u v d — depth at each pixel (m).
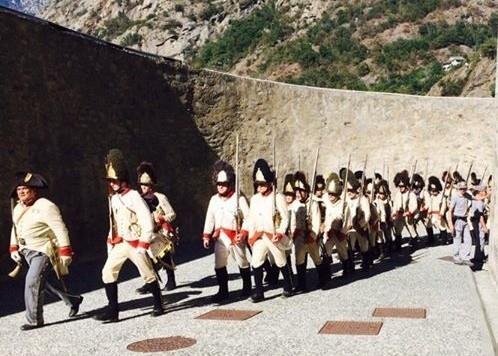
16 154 12.13
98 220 14.57
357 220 11.58
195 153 18.83
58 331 7.21
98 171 14.70
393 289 9.49
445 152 22.78
